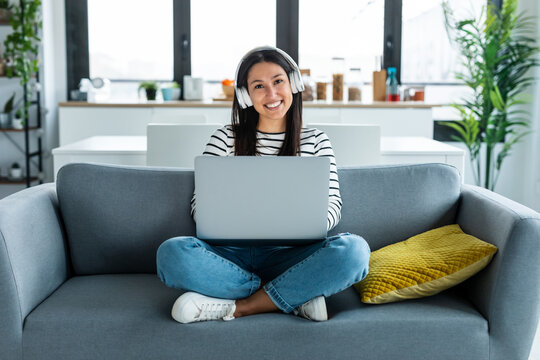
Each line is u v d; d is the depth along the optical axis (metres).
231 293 1.65
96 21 5.13
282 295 1.63
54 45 5.06
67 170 1.98
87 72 5.16
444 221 2.03
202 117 3.64
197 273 1.61
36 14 4.70
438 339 1.60
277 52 1.94
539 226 1.61
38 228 1.78
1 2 4.69
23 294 1.61
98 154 2.88
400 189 2.03
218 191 1.68
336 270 1.61
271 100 1.91
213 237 1.71
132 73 5.22
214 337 1.58
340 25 5.19
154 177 2.03
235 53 5.23
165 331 1.58
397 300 1.71
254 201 1.68
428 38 5.16
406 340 1.60
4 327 1.58
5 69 4.75
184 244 1.62
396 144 3.15
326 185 1.67
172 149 2.86
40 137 4.83
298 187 1.67
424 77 5.21
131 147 3.00
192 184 2.02
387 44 5.17
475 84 4.59
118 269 2.00
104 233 1.97
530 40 4.57
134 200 1.99
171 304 1.68
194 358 1.59
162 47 5.20
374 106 4.68
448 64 5.16
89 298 1.71
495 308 1.62
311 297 1.62
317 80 5.15
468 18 5.05
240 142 2.00
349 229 2.01
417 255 1.77
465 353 1.61
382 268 1.74
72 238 1.97
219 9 5.18
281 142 2.01
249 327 1.59
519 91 4.65
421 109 4.70
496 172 5.12
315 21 5.20
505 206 1.74
